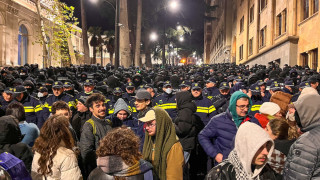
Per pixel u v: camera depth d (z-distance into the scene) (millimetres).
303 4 25078
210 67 27922
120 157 2545
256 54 37062
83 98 5656
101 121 4328
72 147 3293
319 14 21375
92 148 4133
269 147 2506
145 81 12219
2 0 37875
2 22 38594
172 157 3465
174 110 6809
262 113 4309
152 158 3600
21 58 43250
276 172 3221
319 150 2545
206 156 6055
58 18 22031
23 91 7102
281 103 4703
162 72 15492
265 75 13914
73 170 3162
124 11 25266
